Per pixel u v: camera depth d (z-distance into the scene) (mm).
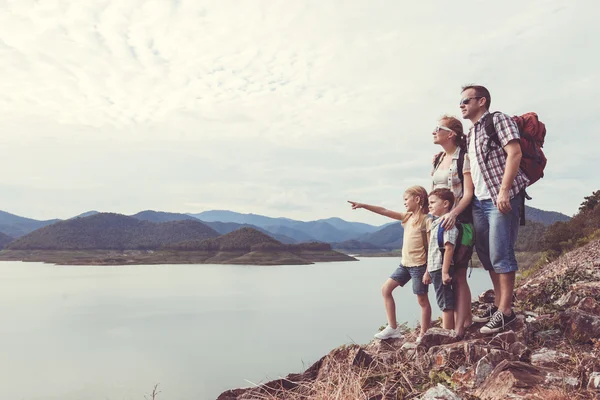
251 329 115375
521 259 22641
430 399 3031
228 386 59531
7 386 72562
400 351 4266
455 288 4348
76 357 94438
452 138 4605
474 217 4465
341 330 97312
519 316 4238
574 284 5547
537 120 4188
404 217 4930
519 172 4152
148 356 91750
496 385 3006
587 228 20562
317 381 3879
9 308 166625
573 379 2930
